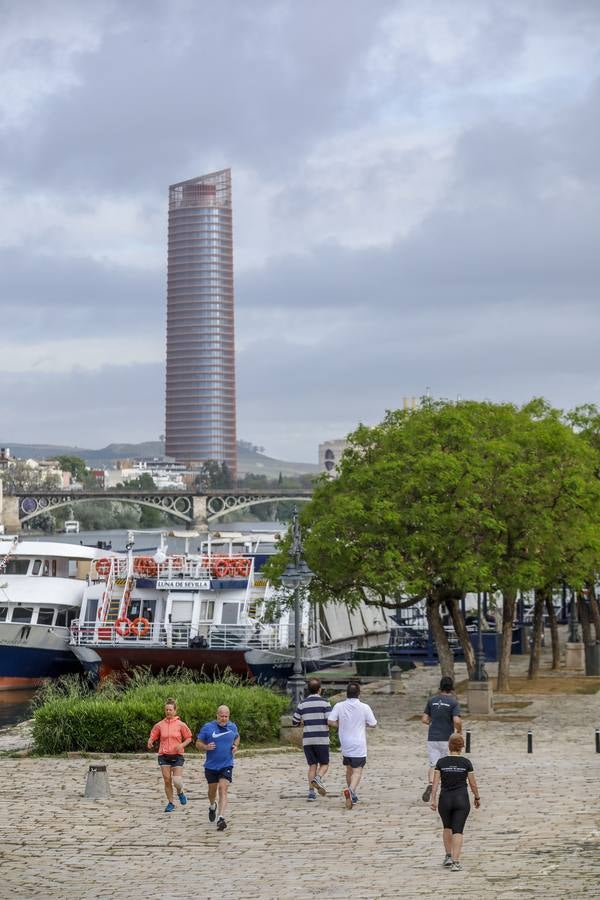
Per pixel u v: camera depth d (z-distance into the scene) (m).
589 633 78.00
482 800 30.27
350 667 82.94
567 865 21.80
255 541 84.38
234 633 66.69
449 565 56.22
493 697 60.41
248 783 34.19
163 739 29.75
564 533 60.50
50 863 24.06
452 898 19.53
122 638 67.88
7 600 75.31
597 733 40.38
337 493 61.09
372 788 32.91
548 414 70.62
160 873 23.03
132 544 70.50
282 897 20.47
